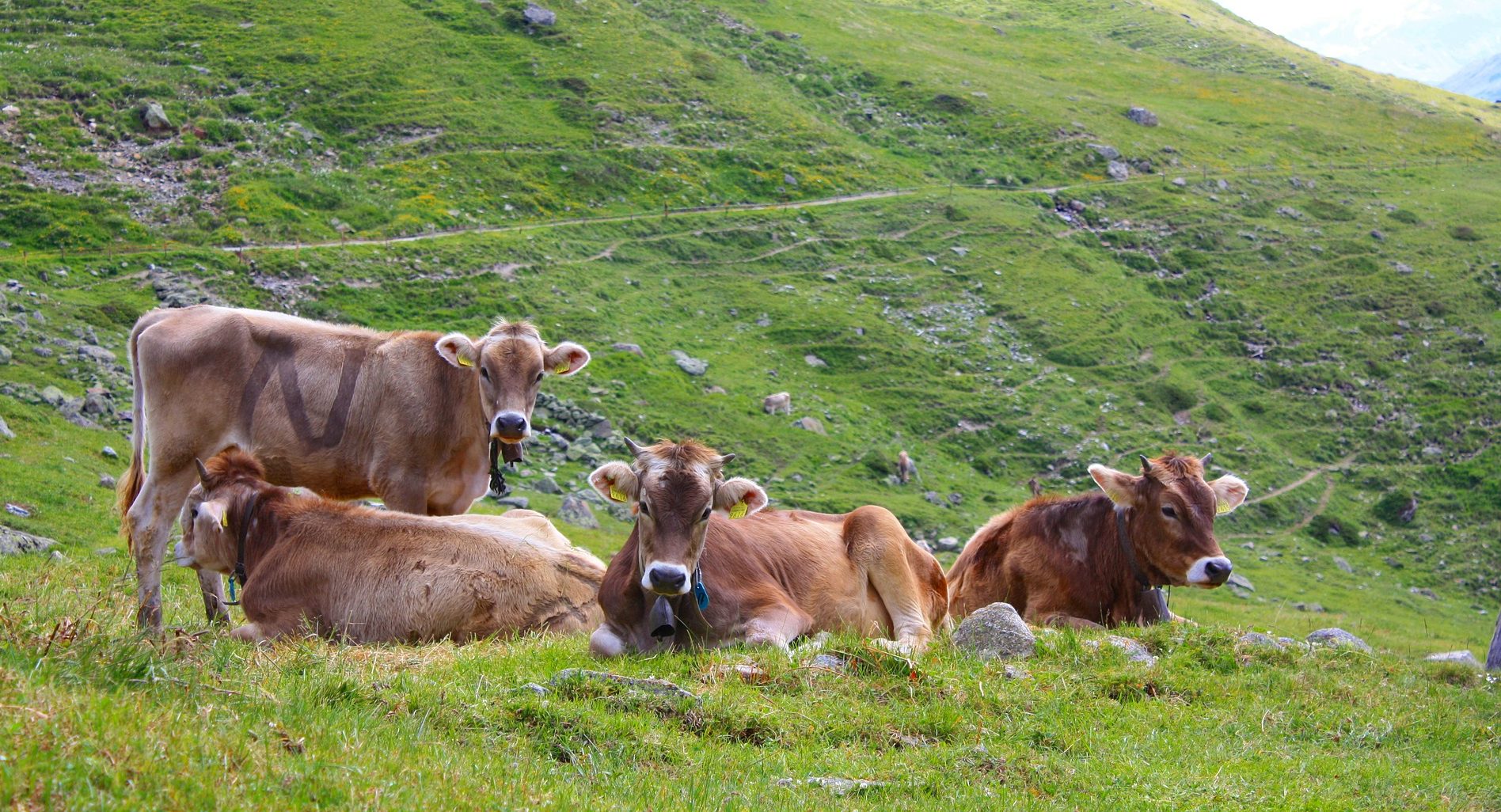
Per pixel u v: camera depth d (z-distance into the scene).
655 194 85.88
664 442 10.12
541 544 12.12
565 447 53.84
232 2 98.69
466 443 14.81
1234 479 14.09
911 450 64.75
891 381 71.06
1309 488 70.00
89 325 50.59
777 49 119.19
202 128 77.25
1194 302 88.06
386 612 11.20
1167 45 158.75
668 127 95.69
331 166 78.69
